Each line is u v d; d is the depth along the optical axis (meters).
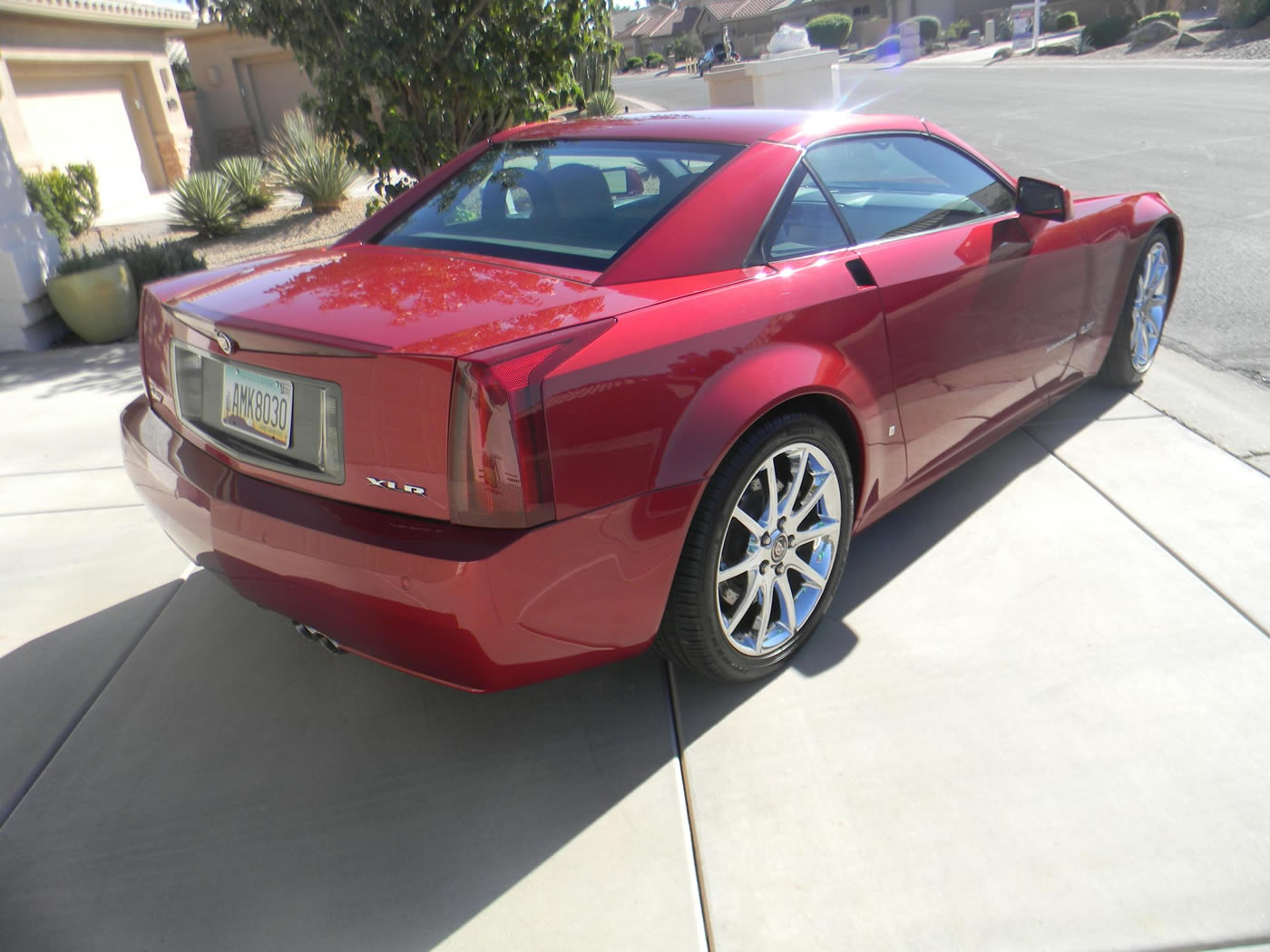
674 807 2.22
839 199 2.75
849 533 2.73
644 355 2.08
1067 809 2.14
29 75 15.42
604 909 1.97
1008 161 11.31
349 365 1.98
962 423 3.15
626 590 2.12
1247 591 2.85
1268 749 2.27
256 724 2.59
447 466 1.89
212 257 10.52
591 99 13.55
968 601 2.90
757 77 11.64
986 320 3.09
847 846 2.08
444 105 7.12
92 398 5.40
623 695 2.61
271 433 2.17
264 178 13.59
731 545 2.44
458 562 1.87
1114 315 3.93
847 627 2.82
